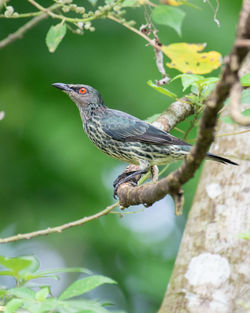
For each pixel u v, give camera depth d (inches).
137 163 385.1
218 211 300.2
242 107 299.4
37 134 539.8
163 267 569.6
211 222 299.4
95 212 547.2
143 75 529.3
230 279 283.4
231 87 144.8
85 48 546.9
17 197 569.3
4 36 558.3
